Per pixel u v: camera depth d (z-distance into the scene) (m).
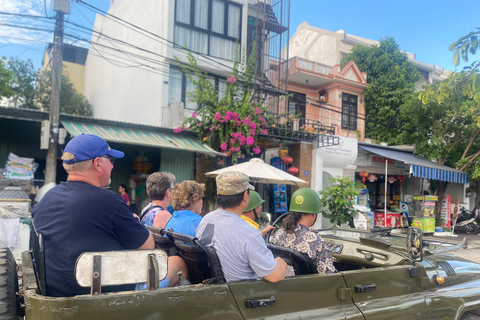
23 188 7.56
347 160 13.16
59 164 9.79
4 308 1.74
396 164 15.88
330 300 2.27
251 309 1.99
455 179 14.89
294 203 2.89
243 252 2.20
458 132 15.74
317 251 2.68
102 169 2.14
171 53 11.97
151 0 12.96
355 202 11.24
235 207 2.42
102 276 1.63
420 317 2.58
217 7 13.01
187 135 10.02
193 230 3.07
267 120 11.00
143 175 9.84
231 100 10.36
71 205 1.94
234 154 9.83
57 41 7.94
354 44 21.42
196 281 2.54
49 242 1.93
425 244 3.18
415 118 15.90
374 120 17.91
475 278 3.18
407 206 15.16
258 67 13.88
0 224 5.63
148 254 1.73
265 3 13.15
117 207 2.00
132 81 14.18
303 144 12.07
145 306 1.70
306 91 18.20
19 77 19.27
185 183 3.36
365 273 2.45
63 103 19.12
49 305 1.55
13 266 2.25
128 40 14.65
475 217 16.16
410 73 19.09
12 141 9.06
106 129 8.56
